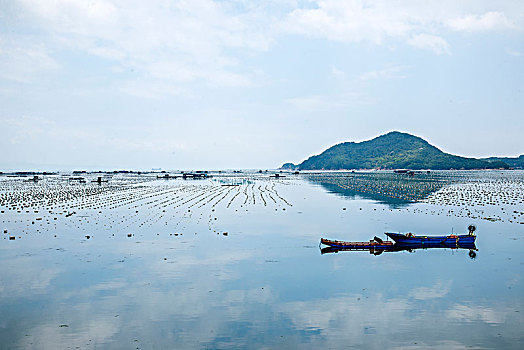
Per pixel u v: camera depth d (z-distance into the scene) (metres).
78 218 74.81
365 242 50.31
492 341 25.56
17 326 27.91
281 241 54.06
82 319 28.89
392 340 25.73
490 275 38.62
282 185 192.00
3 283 36.50
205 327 27.61
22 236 57.22
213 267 41.38
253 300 32.28
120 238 55.84
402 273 39.38
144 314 29.72
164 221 71.25
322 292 34.09
